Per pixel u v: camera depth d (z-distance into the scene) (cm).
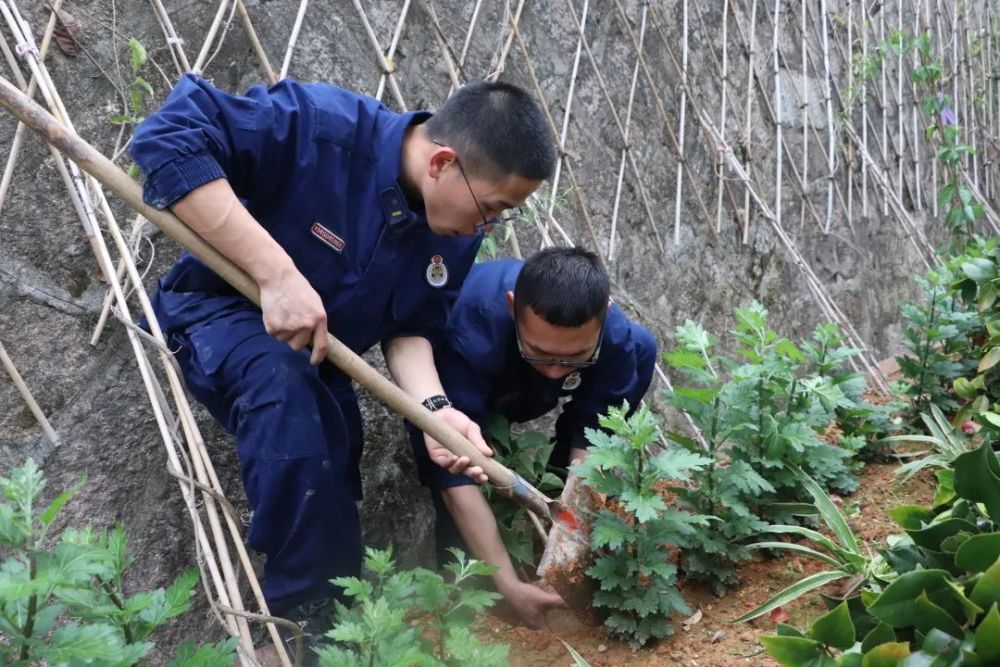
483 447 213
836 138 506
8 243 220
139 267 237
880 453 313
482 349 240
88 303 229
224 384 199
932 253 545
